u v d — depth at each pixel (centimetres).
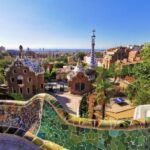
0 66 8044
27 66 5366
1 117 812
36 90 5591
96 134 770
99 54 18438
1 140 713
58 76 7762
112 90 3184
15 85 5397
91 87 5931
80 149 782
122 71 6625
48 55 19675
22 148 682
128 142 759
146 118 776
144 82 3419
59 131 773
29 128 778
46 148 680
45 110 784
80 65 6088
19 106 813
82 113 3628
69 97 5622
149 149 768
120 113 3672
